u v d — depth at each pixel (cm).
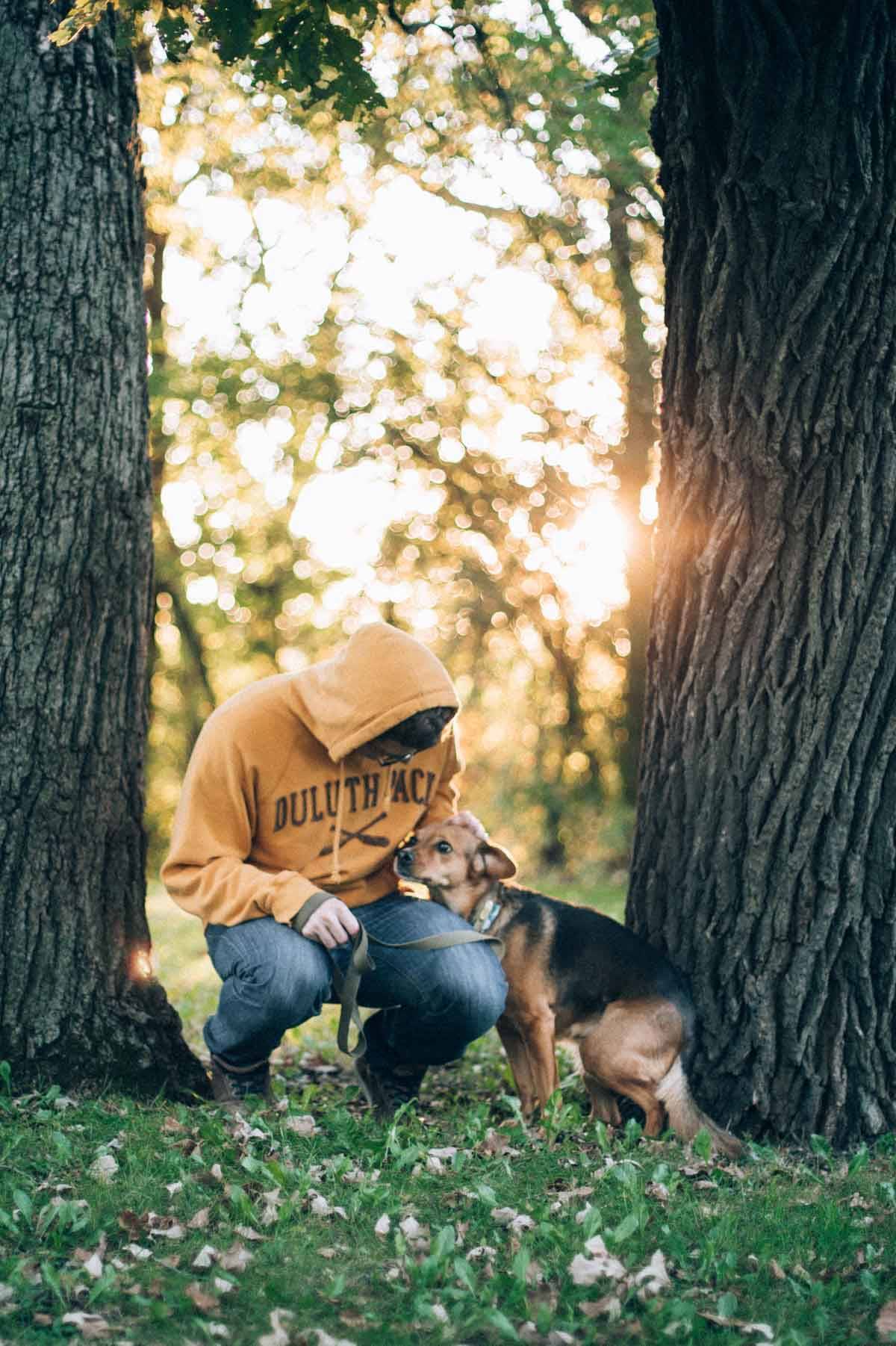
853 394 394
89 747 406
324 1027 699
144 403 434
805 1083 398
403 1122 388
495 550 1619
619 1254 281
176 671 2077
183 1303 249
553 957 430
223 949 371
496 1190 319
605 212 1216
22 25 417
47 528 404
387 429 1563
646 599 1284
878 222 389
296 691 390
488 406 1546
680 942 424
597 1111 434
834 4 382
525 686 1925
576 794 1920
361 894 395
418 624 1745
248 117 1192
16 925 392
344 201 1341
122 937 411
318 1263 270
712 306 411
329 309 1470
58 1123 345
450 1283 265
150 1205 295
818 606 399
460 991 377
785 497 401
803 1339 241
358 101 478
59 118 416
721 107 406
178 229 1335
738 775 411
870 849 400
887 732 399
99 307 418
